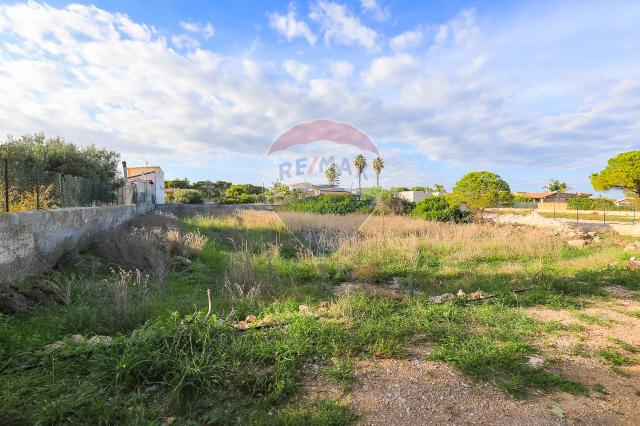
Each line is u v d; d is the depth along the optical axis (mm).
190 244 8289
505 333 3768
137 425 2127
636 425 2285
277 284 5535
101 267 6414
